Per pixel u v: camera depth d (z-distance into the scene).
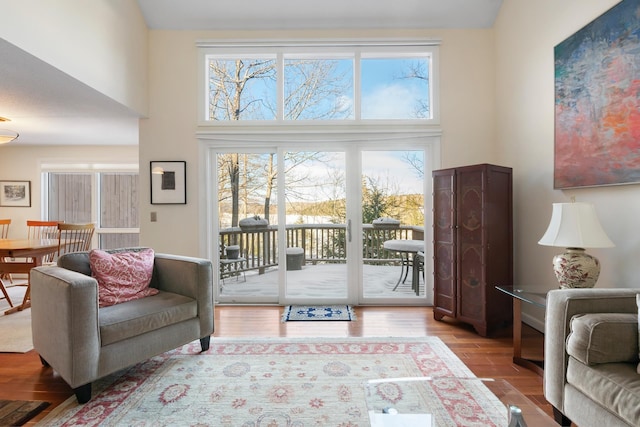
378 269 3.67
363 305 3.64
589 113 2.25
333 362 2.29
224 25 3.56
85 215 5.31
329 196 3.69
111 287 2.25
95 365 1.84
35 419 1.70
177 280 2.50
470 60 3.55
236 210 3.73
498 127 3.48
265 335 2.79
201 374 2.13
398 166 3.66
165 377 2.10
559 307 1.61
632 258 2.01
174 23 3.55
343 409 1.76
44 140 4.85
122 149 5.27
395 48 3.55
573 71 2.38
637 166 1.93
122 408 1.78
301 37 3.55
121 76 3.11
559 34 2.56
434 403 1.47
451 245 3.04
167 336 2.20
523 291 2.31
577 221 1.98
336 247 3.69
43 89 2.73
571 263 2.01
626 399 1.21
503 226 2.89
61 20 2.38
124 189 5.32
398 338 2.72
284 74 3.69
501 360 2.34
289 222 3.71
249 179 3.73
